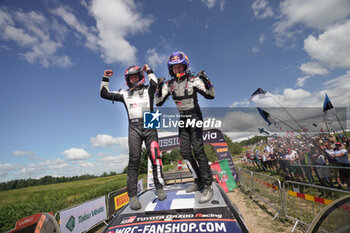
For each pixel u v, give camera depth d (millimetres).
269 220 5578
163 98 2793
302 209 5004
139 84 2770
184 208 2008
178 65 2658
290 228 4875
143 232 1763
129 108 2686
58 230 2109
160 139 11867
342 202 1826
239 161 29156
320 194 4707
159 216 1962
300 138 8859
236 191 10148
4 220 6566
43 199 8875
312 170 7422
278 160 11078
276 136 11906
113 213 7324
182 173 3518
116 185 13695
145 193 2799
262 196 7238
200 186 2658
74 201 10742
